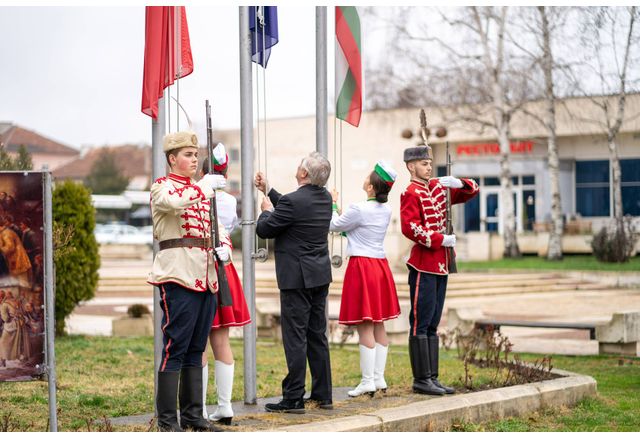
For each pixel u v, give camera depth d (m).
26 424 7.43
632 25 32.75
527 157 45.47
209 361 12.48
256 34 8.59
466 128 44.75
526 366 10.21
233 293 7.44
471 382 9.43
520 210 46.12
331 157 47.91
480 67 37.62
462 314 15.71
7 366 6.15
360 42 9.45
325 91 9.26
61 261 15.06
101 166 79.00
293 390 7.91
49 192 6.18
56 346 13.50
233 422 7.41
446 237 8.77
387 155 46.66
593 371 12.37
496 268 34.53
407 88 38.69
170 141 6.73
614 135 36.62
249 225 8.48
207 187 6.68
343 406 8.22
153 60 7.50
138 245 51.91
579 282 31.48
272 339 15.96
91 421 7.46
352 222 8.66
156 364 7.39
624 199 43.81
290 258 7.88
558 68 34.84
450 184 8.88
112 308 23.22
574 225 42.62
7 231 6.13
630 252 36.19
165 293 6.75
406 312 15.55
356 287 8.66
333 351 14.19
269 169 51.84
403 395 8.86
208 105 7.28
